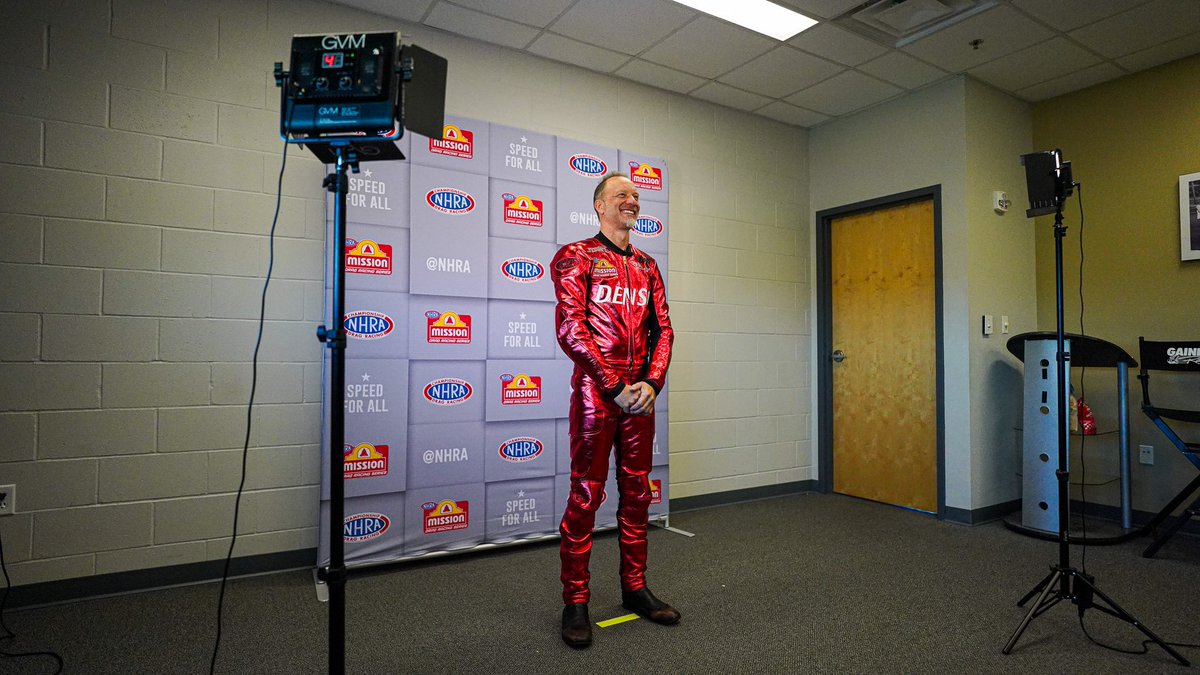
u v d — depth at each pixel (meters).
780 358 4.54
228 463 2.76
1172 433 3.23
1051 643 2.13
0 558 2.37
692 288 4.14
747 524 3.72
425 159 3.05
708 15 3.18
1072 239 4.03
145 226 2.64
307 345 2.94
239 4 2.84
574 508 2.20
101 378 2.55
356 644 2.12
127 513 2.58
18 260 2.43
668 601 2.51
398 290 2.96
